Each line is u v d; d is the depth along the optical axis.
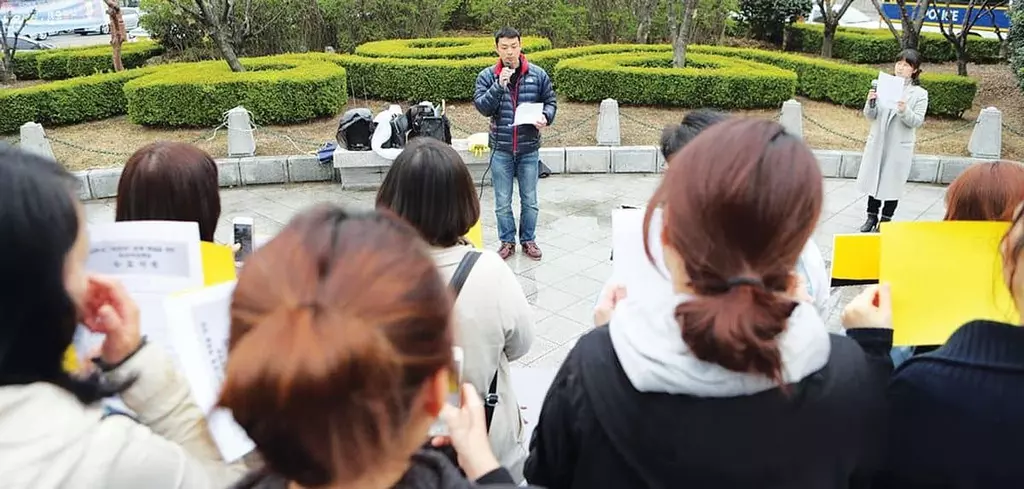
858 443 1.25
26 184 1.16
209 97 9.34
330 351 0.77
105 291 1.43
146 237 1.69
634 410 1.19
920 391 1.35
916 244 1.75
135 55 14.63
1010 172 2.19
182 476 1.25
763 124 1.18
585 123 9.46
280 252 0.87
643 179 8.14
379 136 7.47
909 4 14.80
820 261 2.29
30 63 15.23
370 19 14.24
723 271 1.11
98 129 9.77
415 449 0.92
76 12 22.11
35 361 1.19
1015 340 1.30
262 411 0.80
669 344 1.16
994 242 1.72
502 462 2.14
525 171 5.75
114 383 1.37
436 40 13.20
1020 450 1.28
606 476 1.25
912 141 6.17
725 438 1.16
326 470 0.83
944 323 1.71
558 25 14.17
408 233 0.92
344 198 7.58
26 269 1.14
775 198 1.08
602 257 6.01
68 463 1.12
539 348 4.60
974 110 10.36
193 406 1.45
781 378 1.10
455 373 0.99
